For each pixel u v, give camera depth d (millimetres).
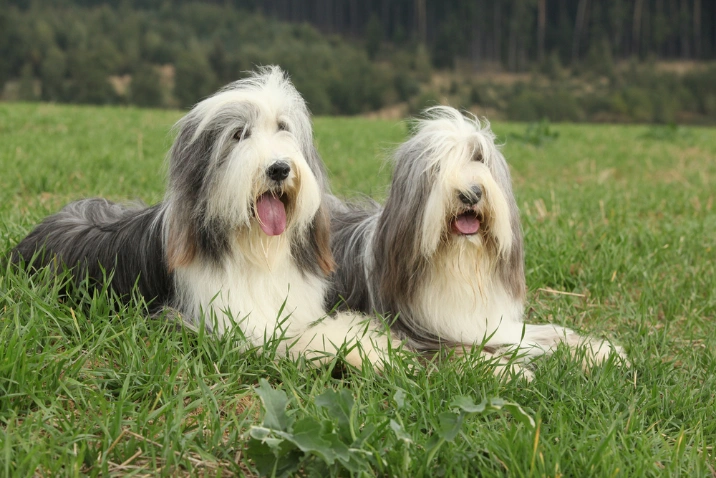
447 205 4363
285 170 4051
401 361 4047
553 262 6348
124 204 5938
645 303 5680
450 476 3012
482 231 4504
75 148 12203
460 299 4613
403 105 71188
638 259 6672
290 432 3045
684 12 96000
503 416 3539
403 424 3365
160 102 58875
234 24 92562
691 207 9812
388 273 4703
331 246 5191
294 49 79500
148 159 11367
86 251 4926
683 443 3395
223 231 4270
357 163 12867
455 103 72562
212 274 4332
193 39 77000
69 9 84750
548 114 66875
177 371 3697
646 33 95625
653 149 18766
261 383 3188
